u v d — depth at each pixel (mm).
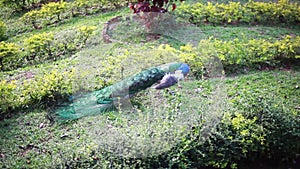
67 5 7754
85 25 7246
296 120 4555
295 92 5504
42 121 5047
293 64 6230
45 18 7605
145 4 6371
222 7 7555
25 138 4777
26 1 8203
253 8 7551
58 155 4398
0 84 5250
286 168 4492
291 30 7203
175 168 4031
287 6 7566
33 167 4285
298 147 4484
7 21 7730
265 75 5926
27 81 5711
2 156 4496
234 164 4281
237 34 6992
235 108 4699
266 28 7262
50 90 5316
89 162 4125
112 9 7922
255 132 4379
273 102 4898
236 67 6023
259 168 4473
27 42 6375
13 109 5227
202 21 7391
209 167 4297
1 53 6098
